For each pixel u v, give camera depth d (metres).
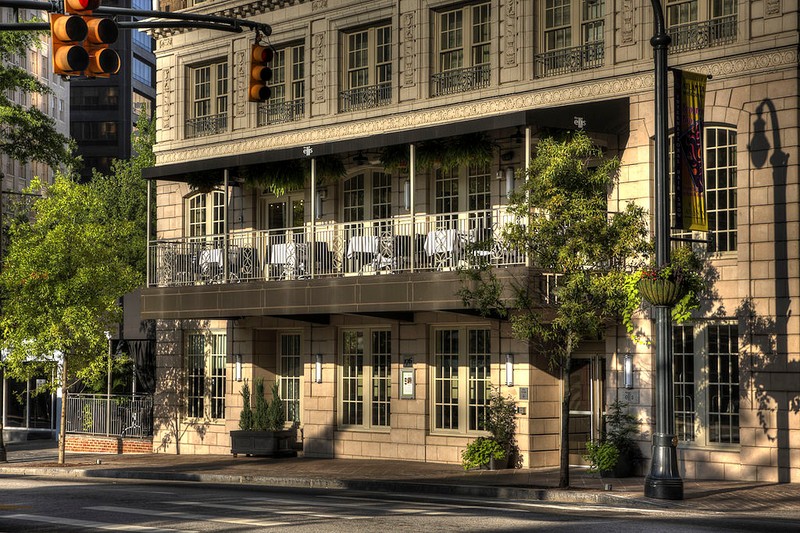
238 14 35.00
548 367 28.06
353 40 32.41
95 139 102.75
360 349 31.94
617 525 16.25
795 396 23.47
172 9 37.12
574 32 27.61
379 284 28.19
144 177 34.56
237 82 35.06
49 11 14.23
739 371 24.36
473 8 29.64
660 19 20.94
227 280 31.83
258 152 31.50
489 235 28.45
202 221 36.12
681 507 19.45
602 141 26.70
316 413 32.66
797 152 23.75
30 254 33.09
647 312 25.89
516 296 23.28
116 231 34.69
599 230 21.97
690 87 23.09
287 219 33.94
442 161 28.64
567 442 22.66
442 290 26.88
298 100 33.56
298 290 30.05
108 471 29.64
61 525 16.20
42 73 76.94
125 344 40.28
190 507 18.58
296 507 18.55
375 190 31.75
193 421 35.69
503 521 16.38
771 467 23.75
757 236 24.20
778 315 23.81
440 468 28.12
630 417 25.58
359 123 31.66
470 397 29.22
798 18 23.80
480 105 28.95
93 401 38.81
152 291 33.72
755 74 24.36
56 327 32.56
